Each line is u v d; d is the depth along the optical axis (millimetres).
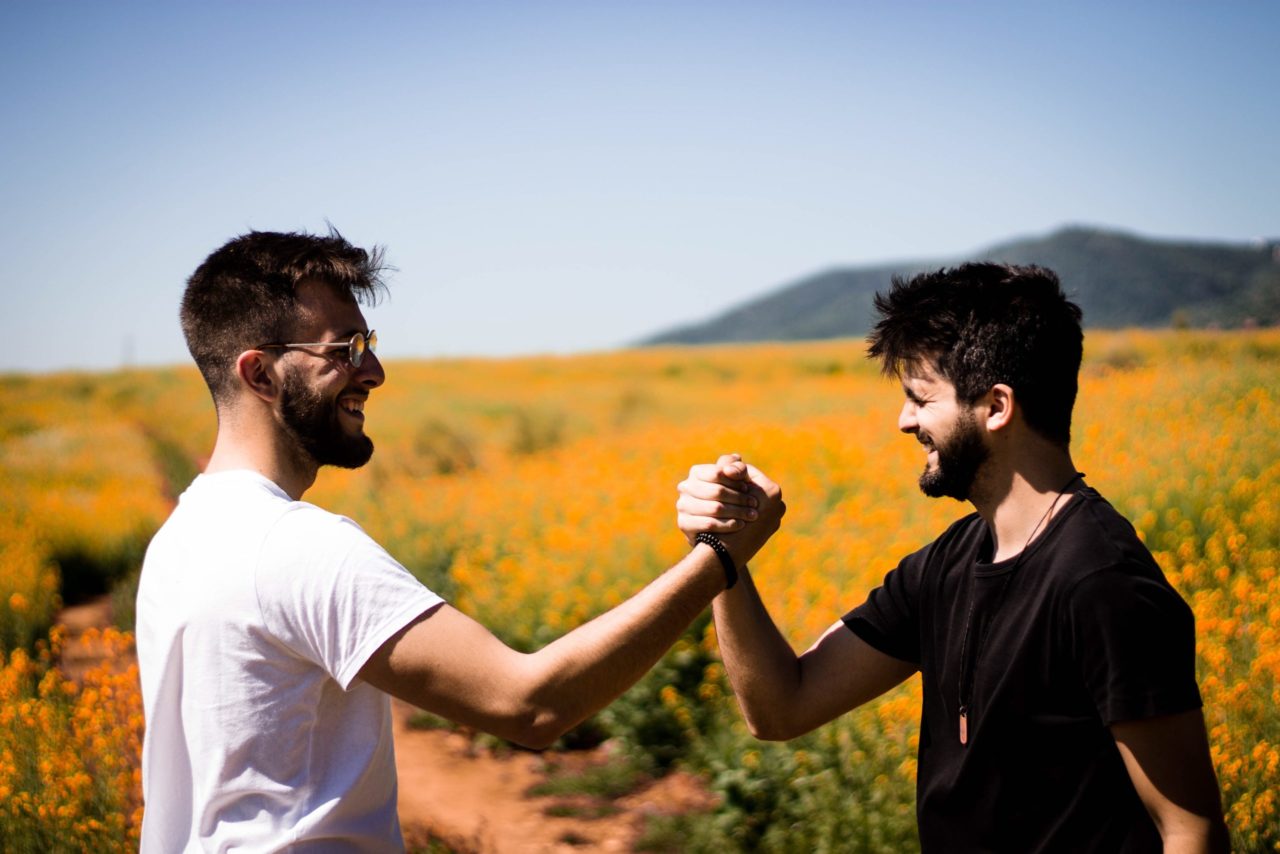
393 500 10430
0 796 3521
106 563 9547
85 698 4152
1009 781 1598
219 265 1633
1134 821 1524
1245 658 3654
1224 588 4508
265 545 1456
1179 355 11562
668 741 5441
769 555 6234
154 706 1501
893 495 7652
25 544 9102
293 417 1626
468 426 21219
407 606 1431
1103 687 1486
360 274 1687
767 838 4242
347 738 1509
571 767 5523
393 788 1589
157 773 1512
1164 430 7258
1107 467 6512
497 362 46750
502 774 5492
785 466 9641
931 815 1735
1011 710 1591
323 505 10844
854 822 3910
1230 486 5750
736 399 24000
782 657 1952
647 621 1519
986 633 1650
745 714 1975
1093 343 15836
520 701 1411
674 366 40438
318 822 1446
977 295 1707
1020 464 1680
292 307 1610
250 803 1445
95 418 25922
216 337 1623
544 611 6324
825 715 1948
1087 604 1501
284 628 1437
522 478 11297
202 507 1544
